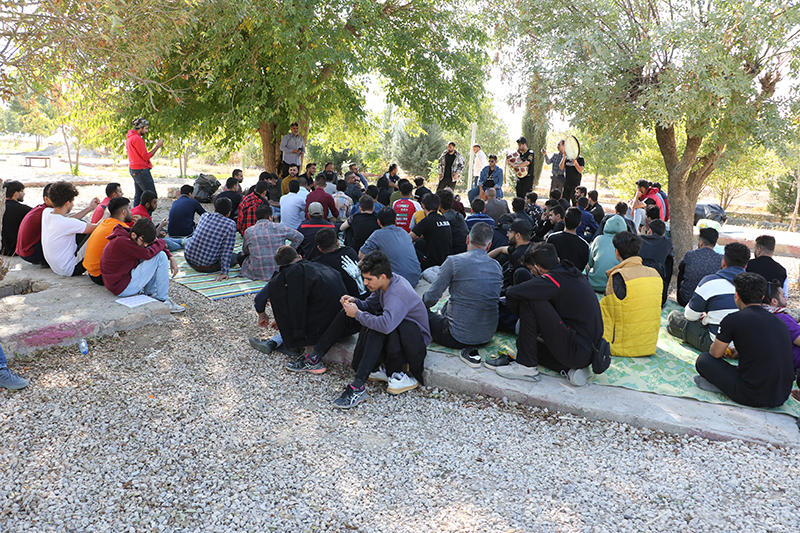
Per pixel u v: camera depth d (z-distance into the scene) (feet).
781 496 9.84
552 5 23.62
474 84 43.73
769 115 21.36
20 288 19.45
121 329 16.43
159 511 9.14
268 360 15.40
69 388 13.17
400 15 41.63
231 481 10.03
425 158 92.43
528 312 13.21
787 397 12.10
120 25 18.88
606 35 22.44
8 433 11.16
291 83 33.83
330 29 34.91
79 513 8.99
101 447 10.91
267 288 15.03
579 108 23.63
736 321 12.18
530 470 10.65
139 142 29.12
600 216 24.31
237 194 32.42
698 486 10.13
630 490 10.02
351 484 10.09
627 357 14.71
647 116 22.72
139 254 17.29
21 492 9.43
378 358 13.67
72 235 19.89
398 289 13.37
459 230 22.31
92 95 26.89
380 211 19.10
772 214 85.25
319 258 16.19
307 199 28.04
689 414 12.19
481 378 13.70
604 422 12.35
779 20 19.89
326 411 12.84
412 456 11.08
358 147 59.82
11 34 18.94
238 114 37.76
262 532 8.74
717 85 19.48
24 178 65.05
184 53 36.37
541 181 111.65
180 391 13.41
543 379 13.79
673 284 24.81
